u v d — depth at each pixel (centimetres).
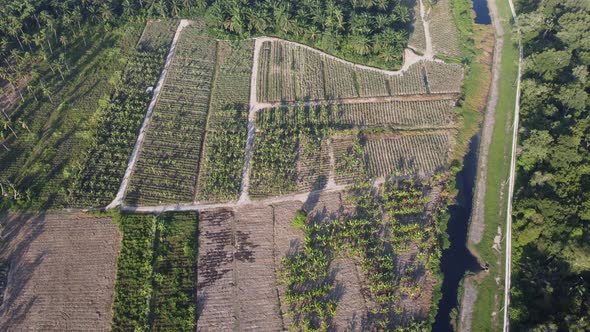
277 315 7906
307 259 8525
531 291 7962
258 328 7756
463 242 9012
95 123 10525
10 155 9881
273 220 9144
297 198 9494
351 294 8169
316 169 10000
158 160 9988
